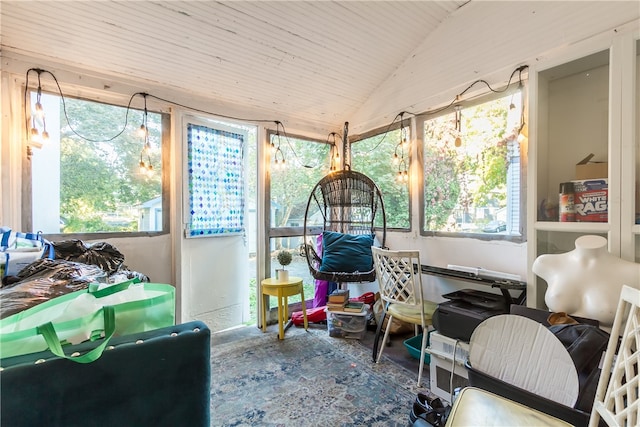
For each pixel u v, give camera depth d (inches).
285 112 126.0
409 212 115.1
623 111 58.9
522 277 82.7
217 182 116.8
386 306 89.9
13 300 39.2
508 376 48.3
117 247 92.9
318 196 141.0
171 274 103.0
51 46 78.4
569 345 46.3
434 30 102.0
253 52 94.8
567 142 69.6
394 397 71.3
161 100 99.6
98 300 33.9
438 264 104.7
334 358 90.8
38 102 79.0
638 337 33.8
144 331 34.0
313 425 62.2
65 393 27.0
